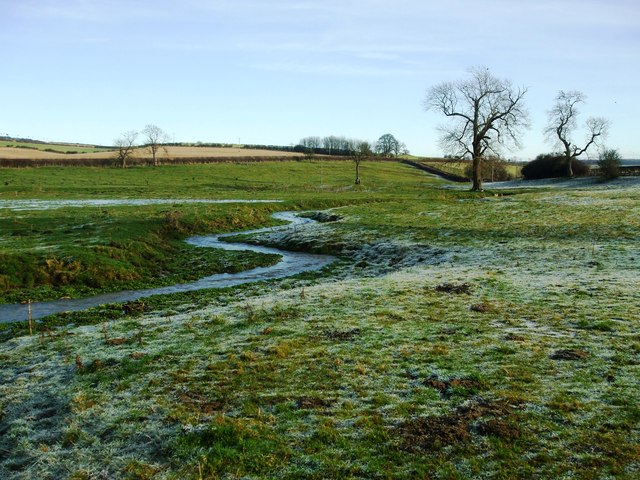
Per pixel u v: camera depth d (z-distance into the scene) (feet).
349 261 110.01
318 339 49.90
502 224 132.98
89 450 32.73
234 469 29.30
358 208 189.37
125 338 53.57
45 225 135.44
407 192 283.59
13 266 90.12
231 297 77.56
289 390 38.91
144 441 33.19
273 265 107.96
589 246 97.04
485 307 58.18
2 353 52.47
